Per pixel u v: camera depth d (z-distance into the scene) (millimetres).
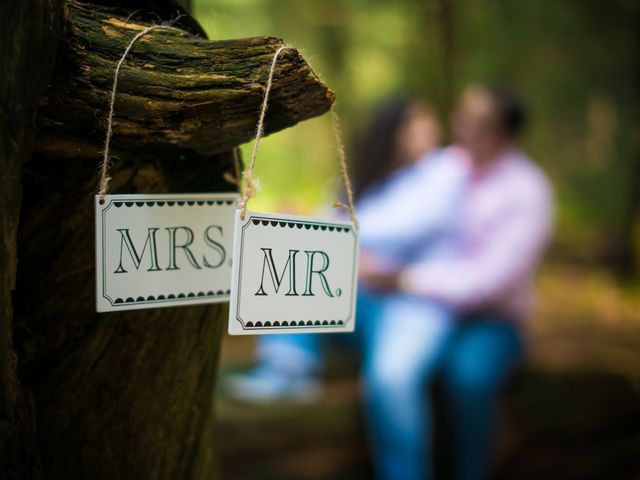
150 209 680
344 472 2205
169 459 759
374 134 2303
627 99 7715
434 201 2057
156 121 651
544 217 2014
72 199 698
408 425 1888
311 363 2332
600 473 2434
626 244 5344
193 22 721
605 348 3080
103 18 647
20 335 679
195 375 777
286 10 5469
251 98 641
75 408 710
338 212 2199
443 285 1954
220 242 735
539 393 2447
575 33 6484
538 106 8250
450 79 4969
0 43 539
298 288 696
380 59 6676
